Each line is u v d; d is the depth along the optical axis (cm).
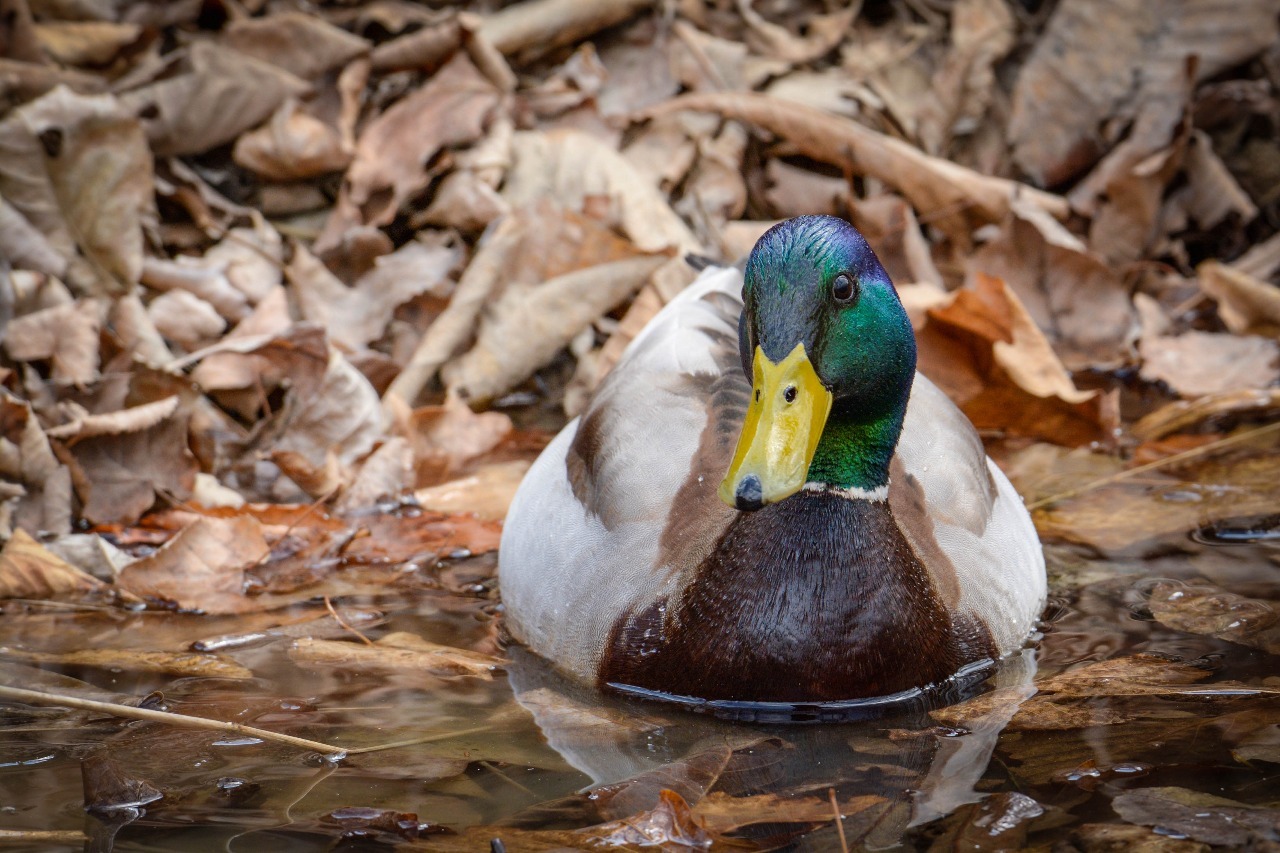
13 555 433
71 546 450
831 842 281
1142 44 712
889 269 652
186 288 580
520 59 704
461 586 439
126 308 556
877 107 719
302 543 464
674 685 358
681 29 725
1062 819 287
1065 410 552
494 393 584
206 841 282
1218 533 459
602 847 278
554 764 320
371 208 631
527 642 397
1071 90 714
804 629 345
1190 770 307
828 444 349
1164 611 402
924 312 568
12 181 561
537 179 646
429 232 633
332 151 625
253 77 627
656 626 362
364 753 325
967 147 727
